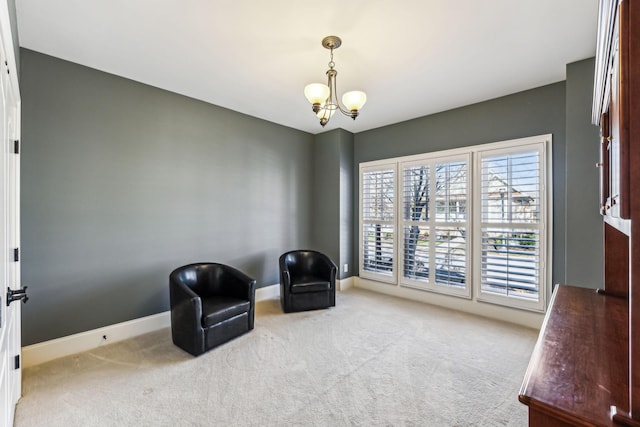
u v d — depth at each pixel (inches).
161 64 106.7
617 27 35.0
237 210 155.6
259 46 95.2
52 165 100.6
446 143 151.3
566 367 39.1
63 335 102.6
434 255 154.2
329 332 120.4
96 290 110.0
